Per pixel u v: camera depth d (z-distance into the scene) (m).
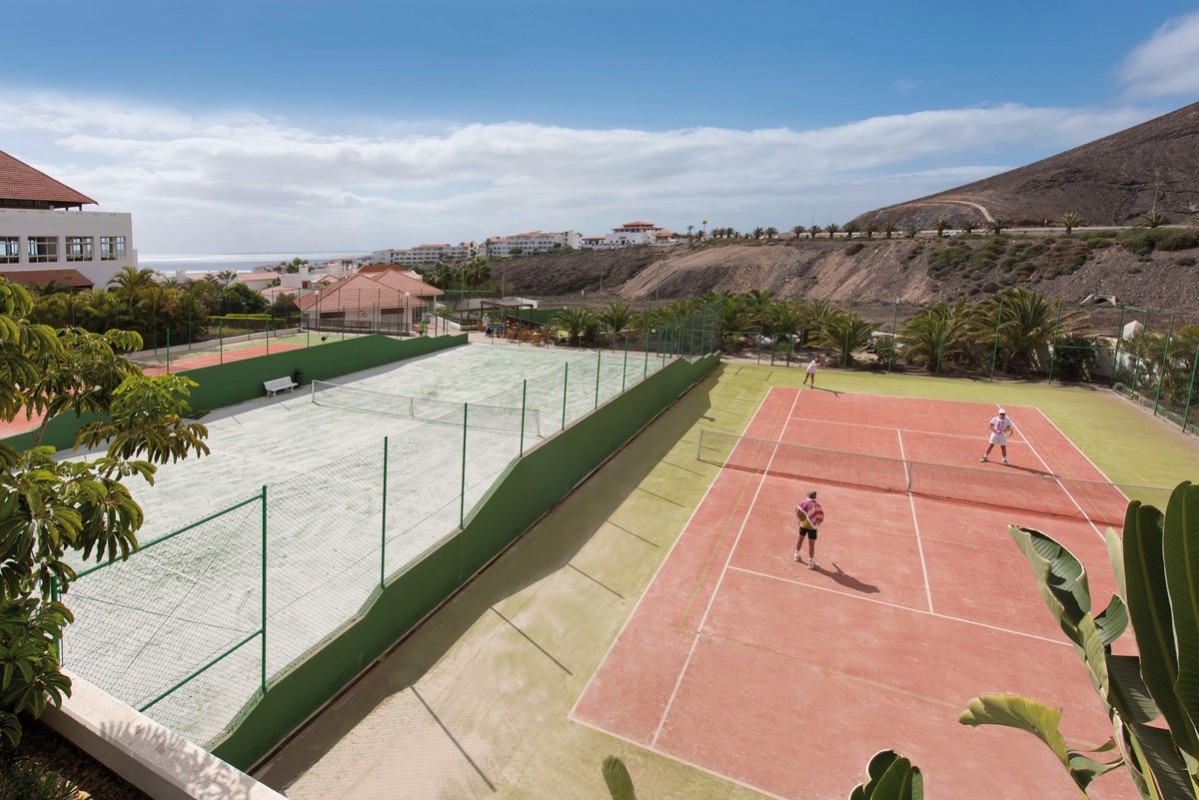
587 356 34.09
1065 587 3.86
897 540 14.63
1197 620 2.66
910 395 29.00
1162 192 113.56
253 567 11.22
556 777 7.95
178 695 8.05
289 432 19.41
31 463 4.57
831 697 9.52
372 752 8.12
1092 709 9.41
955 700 9.54
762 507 16.34
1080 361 32.22
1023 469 19.42
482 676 9.63
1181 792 2.94
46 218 39.50
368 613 9.61
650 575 12.87
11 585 4.16
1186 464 20.00
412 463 16.72
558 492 15.91
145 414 5.36
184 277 69.62
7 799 4.07
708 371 32.72
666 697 9.40
